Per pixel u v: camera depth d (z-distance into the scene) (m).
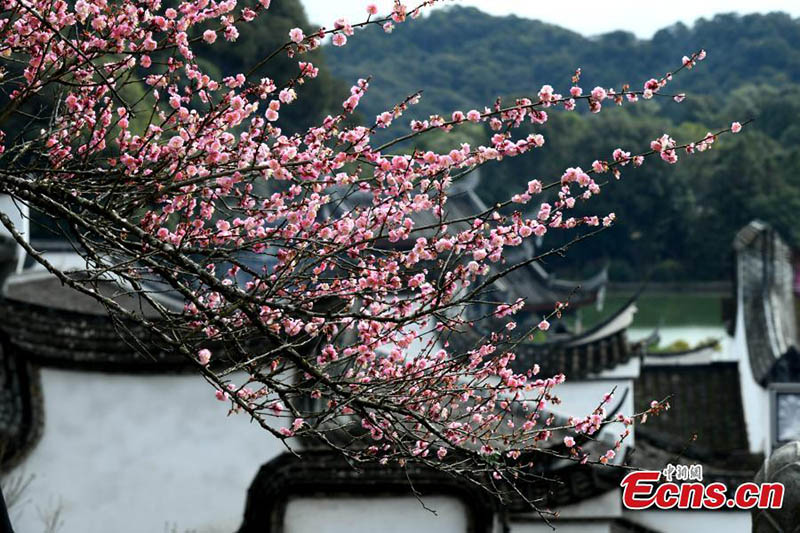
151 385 18.52
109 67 9.58
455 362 10.17
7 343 18.30
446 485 17.84
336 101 68.62
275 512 17.95
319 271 10.09
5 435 18.20
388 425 10.59
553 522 19.53
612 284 124.44
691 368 36.34
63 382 18.50
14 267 19.50
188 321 9.84
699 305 123.19
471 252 9.48
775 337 34.31
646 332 114.75
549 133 118.81
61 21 9.52
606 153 121.56
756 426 34.00
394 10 8.88
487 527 17.97
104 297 9.41
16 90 9.85
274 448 18.39
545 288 60.75
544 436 10.59
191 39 9.48
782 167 133.00
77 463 18.41
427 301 9.34
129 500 18.39
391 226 9.47
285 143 9.05
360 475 17.81
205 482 18.39
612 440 23.28
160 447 18.45
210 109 9.10
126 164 9.25
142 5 9.81
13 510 18.09
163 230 9.75
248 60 46.91
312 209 9.37
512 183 112.81
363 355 10.23
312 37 9.07
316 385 10.67
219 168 9.41
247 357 9.80
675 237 126.75
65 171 9.44
